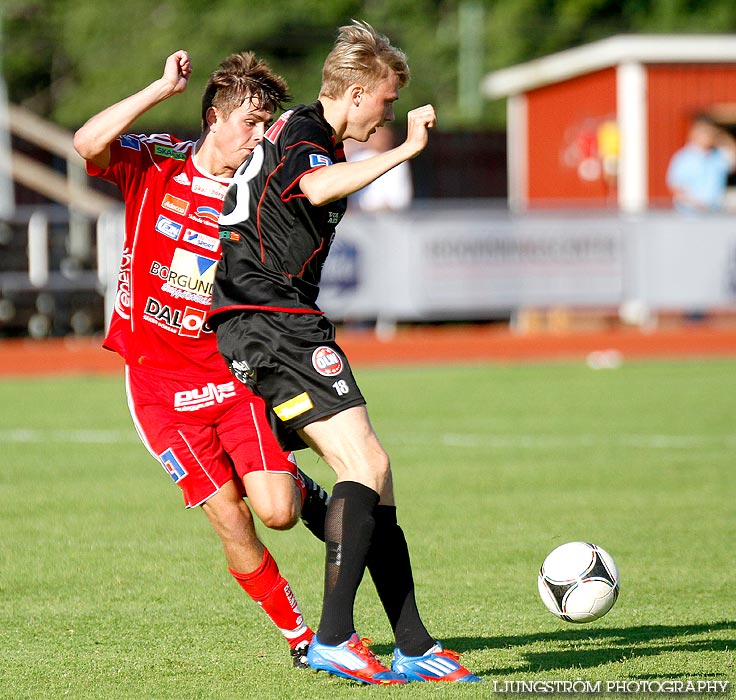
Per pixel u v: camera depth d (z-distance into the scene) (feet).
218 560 79.25
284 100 58.70
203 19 450.71
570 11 473.26
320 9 463.01
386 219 209.36
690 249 220.23
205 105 59.06
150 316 59.31
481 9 470.80
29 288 212.84
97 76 456.04
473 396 169.37
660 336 228.02
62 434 137.08
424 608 67.00
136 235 59.26
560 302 216.13
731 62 267.59
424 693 51.24
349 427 52.01
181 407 58.65
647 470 114.11
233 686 52.95
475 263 212.84
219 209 58.90
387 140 231.09
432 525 90.07
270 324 52.54
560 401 163.63
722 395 168.86
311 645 52.90
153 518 93.04
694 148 243.81
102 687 52.90
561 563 55.52
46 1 486.79
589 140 276.21
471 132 306.96
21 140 298.35
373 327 223.71
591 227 216.33
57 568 76.84
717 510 96.27
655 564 78.18
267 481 56.18
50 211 213.66
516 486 106.22
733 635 61.57
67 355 205.26
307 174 50.78
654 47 263.08
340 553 51.85
